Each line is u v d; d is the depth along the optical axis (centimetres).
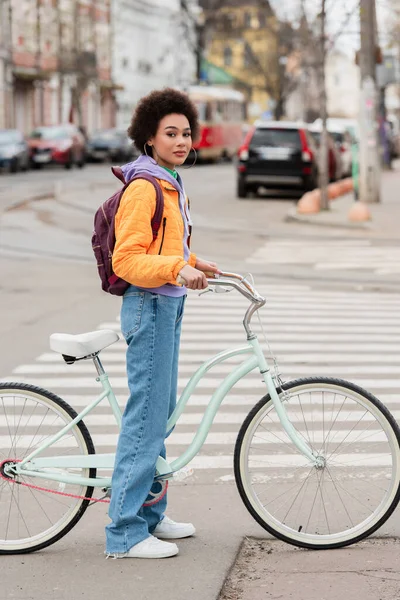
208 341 1351
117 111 10375
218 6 12681
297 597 583
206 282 611
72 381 1116
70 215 3359
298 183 3981
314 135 5062
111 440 892
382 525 691
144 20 11000
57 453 666
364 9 3356
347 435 670
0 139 5709
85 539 681
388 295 1791
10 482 665
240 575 619
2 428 667
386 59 4159
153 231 628
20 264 2162
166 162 645
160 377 639
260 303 655
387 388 1095
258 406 665
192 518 720
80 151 6450
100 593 590
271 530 667
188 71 12031
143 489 644
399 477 667
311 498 670
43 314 1549
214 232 2842
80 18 8512
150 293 635
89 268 2109
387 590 592
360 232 2800
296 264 2177
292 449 668
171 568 627
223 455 867
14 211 3484
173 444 890
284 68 10725
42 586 602
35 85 8450
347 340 1370
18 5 8006
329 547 665
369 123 3519
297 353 1280
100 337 655
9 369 1179
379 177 3562
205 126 7331
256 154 3994
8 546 660
